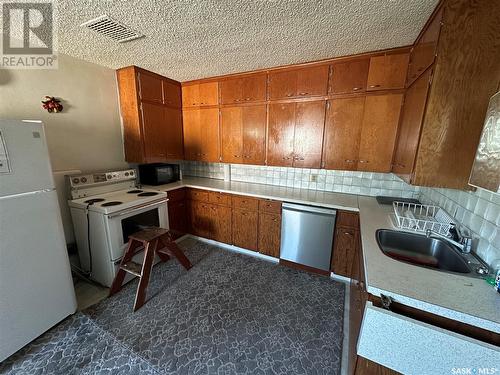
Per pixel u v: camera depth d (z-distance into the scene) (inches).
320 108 92.7
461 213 54.0
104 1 51.7
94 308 74.1
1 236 53.1
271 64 95.8
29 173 57.4
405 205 83.1
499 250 39.3
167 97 118.0
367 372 38.5
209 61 92.1
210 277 92.2
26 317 58.6
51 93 83.4
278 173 117.8
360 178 99.7
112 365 54.9
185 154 132.9
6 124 52.7
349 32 66.6
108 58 89.7
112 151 107.6
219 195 114.1
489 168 37.2
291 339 62.8
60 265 65.9
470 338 30.4
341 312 73.1
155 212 100.0
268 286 86.4
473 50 44.2
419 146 51.5
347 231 85.6
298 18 59.4
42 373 52.8
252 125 109.3
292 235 96.3
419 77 60.0
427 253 55.3
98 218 80.3
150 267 78.2
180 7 54.2
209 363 55.7
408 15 56.6
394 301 35.2
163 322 68.4
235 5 53.2
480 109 45.4
